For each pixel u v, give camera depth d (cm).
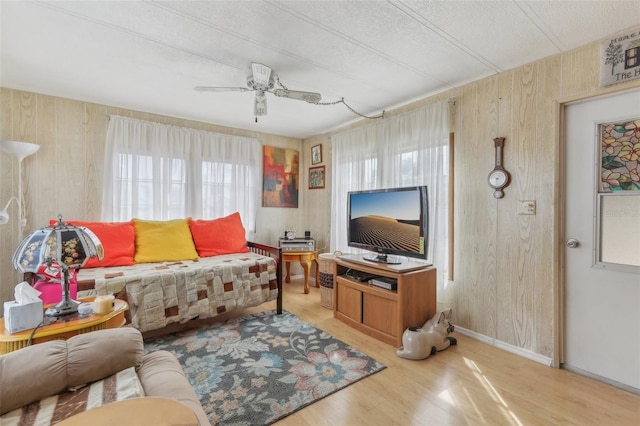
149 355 145
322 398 173
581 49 198
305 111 334
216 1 157
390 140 317
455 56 213
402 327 234
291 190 461
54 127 290
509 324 233
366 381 190
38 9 163
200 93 286
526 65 224
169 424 80
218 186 383
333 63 225
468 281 259
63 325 152
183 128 357
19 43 199
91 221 309
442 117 271
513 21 173
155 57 219
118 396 107
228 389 179
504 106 236
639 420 156
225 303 271
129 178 322
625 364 184
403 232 259
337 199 387
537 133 218
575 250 205
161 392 114
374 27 180
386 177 320
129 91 281
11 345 140
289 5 160
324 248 432
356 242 307
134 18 172
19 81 259
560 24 175
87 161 306
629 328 183
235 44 200
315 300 359
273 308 331
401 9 163
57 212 292
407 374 198
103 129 315
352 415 159
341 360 215
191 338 250
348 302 284
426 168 282
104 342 125
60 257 159
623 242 187
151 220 331
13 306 144
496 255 241
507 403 169
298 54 213
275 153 443
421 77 248
